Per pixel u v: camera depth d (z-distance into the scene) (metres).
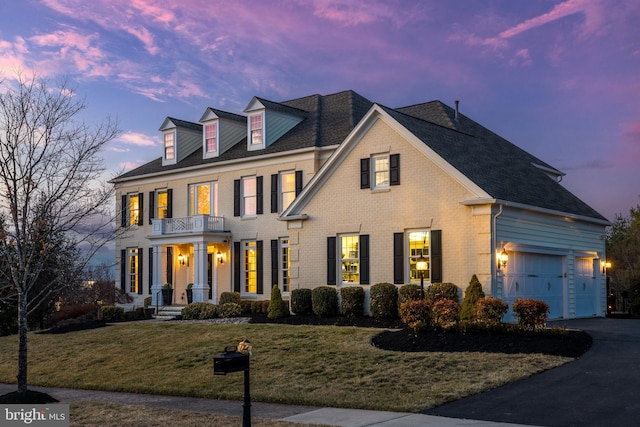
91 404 14.08
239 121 35.34
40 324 33.25
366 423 10.91
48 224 15.63
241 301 29.95
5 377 19.31
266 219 31.44
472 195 21.22
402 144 23.08
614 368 13.77
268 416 11.96
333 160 24.84
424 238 22.44
